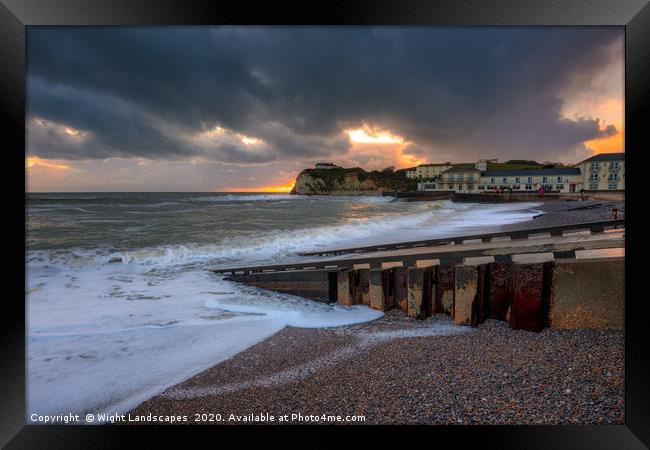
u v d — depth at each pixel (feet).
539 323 16.16
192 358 15.46
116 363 14.99
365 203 194.80
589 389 11.86
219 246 38.65
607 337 14.87
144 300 23.32
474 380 12.77
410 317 19.62
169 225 60.54
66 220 67.05
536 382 12.38
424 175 359.05
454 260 22.49
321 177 475.31
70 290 25.25
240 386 13.20
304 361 15.01
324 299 23.49
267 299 23.62
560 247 20.44
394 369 13.91
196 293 24.76
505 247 21.52
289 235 47.37
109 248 37.24
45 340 17.08
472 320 17.62
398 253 26.99
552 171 223.51
